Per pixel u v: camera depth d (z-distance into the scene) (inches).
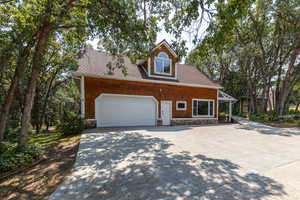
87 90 376.5
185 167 152.9
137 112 438.0
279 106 637.3
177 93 494.0
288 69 610.9
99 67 414.0
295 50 574.6
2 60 202.1
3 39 203.5
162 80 467.5
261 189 113.7
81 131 332.2
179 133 331.0
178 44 219.0
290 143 252.2
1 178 136.9
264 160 173.6
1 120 201.6
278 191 111.3
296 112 844.6
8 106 206.1
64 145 236.8
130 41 231.8
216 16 183.2
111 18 203.8
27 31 199.3
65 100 831.7
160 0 203.3
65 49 451.2
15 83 206.8
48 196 107.4
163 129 382.3
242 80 921.5
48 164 164.9
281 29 595.2
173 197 103.7
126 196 105.1
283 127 442.0
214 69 1045.8
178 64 629.0
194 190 112.2
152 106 459.2
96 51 483.5
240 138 287.3
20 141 186.5
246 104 948.6
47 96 587.5
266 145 238.7
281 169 149.8
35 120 538.9
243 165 159.0
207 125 485.4
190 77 558.3
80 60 426.0
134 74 442.0
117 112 412.8
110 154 190.9
